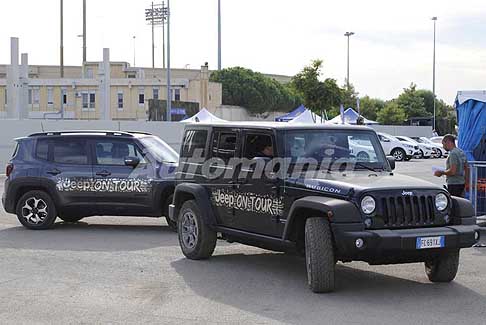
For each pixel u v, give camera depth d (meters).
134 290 8.22
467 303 7.56
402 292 8.08
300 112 37.34
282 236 8.37
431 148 43.31
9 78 46.03
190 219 10.10
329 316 7.00
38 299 7.79
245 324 6.75
